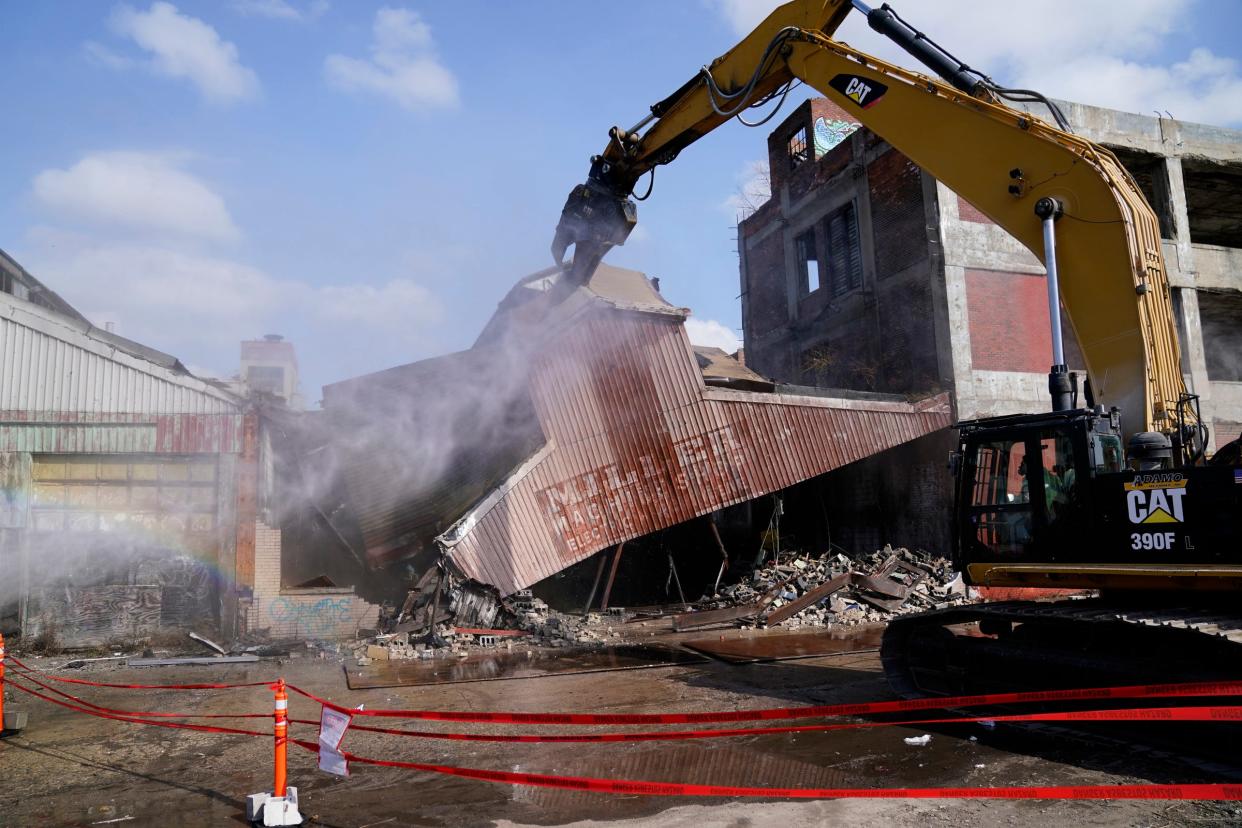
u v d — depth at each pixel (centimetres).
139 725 821
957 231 2002
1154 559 677
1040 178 809
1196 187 2420
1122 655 725
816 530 2300
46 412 1399
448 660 1223
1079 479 731
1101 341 766
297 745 738
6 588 1349
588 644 1355
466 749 714
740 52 1126
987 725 758
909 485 2003
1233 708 407
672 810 540
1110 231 757
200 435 1448
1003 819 512
